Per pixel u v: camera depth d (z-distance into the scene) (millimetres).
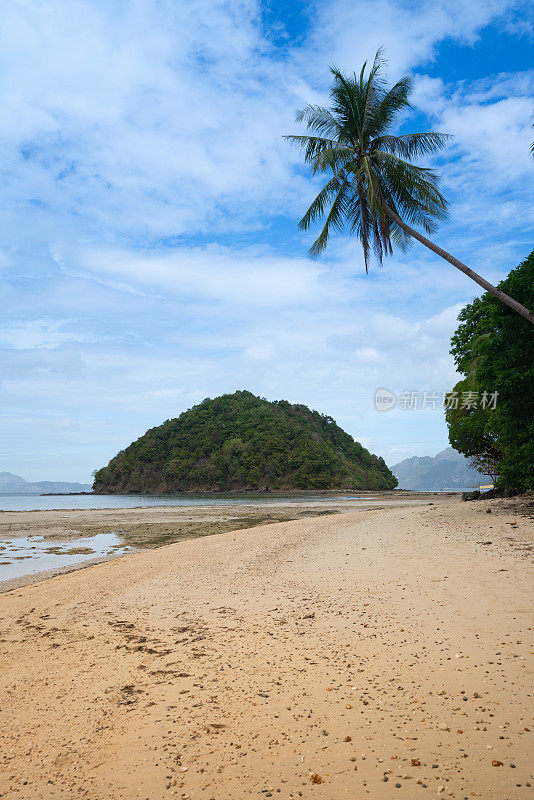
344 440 142875
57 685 4840
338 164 15641
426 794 2771
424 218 16281
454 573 8523
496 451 20938
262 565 11320
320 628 6125
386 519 18734
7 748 3633
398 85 15734
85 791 3027
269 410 140250
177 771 3186
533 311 13000
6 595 9891
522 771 2924
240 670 4922
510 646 4980
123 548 17562
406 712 3797
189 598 8461
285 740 3506
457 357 20406
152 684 4703
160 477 128750
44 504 69375
